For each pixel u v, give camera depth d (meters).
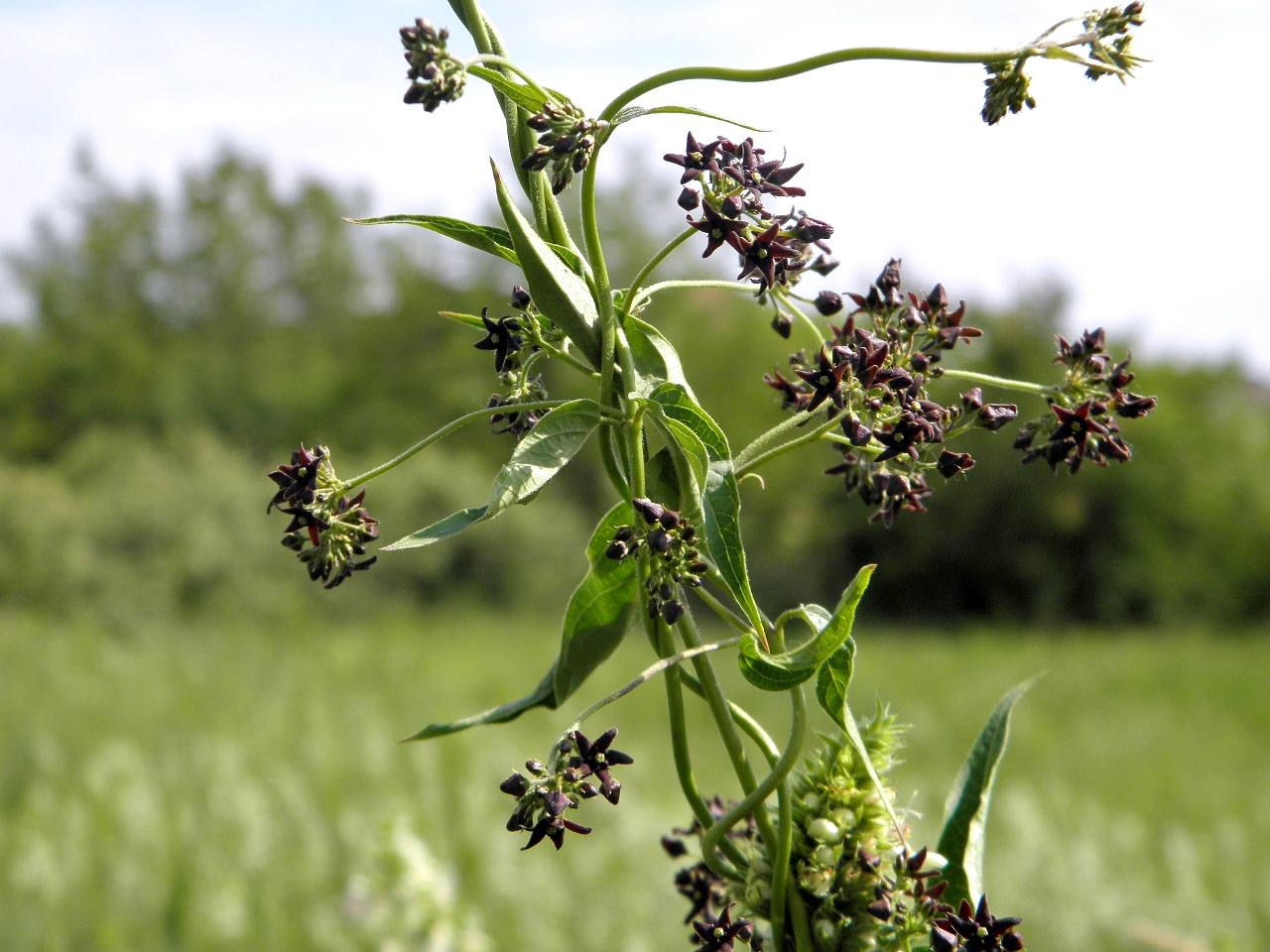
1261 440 33.53
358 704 14.38
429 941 3.95
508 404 1.33
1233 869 7.50
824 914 1.28
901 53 1.12
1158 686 20.41
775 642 1.20
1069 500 30.48
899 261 1.39
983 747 1.40
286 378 41.19
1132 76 1.12
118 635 21.48
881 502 1.42
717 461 1.18
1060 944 6.00
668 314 27.41
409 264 42.47
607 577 1.38
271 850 7.19
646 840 7.47
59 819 7.88
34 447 39.34
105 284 47.84
